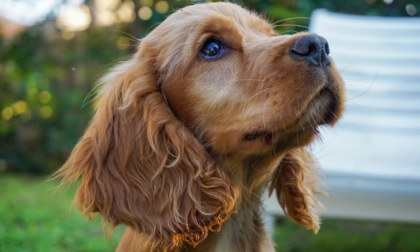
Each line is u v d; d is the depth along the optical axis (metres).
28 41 1.78
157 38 0.67
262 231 0.68
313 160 0.73
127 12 1.81
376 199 0.94
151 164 0.62
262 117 0.59
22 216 1.31
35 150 2.09
